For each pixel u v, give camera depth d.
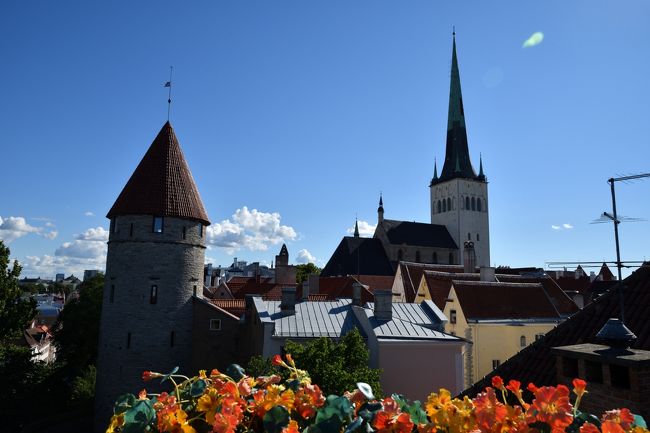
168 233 41.25
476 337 39.53
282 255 76.88
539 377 10.63
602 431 3.46
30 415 47.06
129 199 41.31
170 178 42.66
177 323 40.88
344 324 32.44
